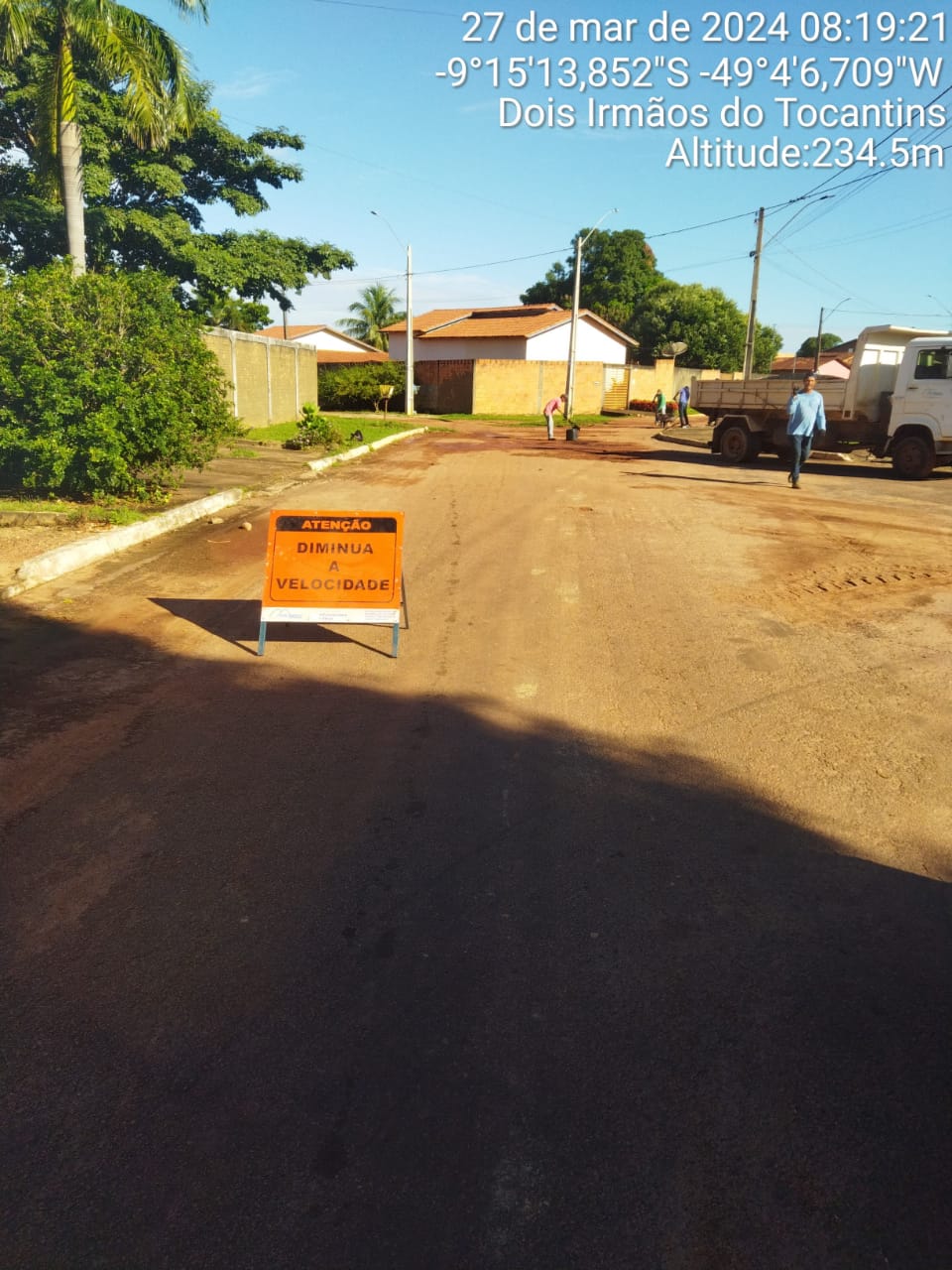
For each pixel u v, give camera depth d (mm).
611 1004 3102
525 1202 2357
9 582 7852
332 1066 2791
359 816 4312
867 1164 2504
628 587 8750
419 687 6066
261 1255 2199
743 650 6965
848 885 3859
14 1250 2189
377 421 36719
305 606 6668
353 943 3387
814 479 17625
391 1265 2186
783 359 76312
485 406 44500
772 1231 2303
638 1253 2234
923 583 9195
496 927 3504
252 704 5676
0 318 10969
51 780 4566
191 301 29641
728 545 10844
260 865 3873
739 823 4359
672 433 30484
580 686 6137
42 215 24312
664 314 64125
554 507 13227
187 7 16984
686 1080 2775
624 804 4508
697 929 3529
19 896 3598
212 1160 2453
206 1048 2848
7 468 11281
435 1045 2893
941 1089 2771
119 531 9719
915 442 17594
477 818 4324
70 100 16969
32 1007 3000
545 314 51438
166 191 26406
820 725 5559
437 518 12109
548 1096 2697
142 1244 2217
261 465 16688
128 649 6637
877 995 3184
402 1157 2477
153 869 3816
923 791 4734
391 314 75938
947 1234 2311
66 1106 2605
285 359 26797
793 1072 2826
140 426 10977
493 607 7988
